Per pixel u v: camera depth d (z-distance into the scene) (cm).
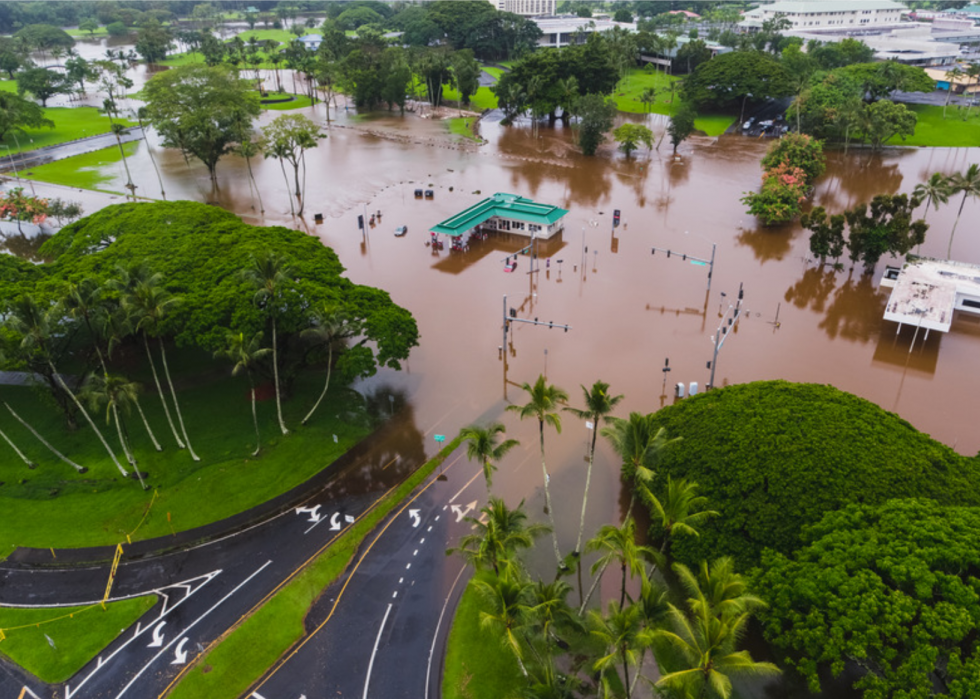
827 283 10450
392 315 7400
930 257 10869
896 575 4066
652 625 3972
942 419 7306
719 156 17088
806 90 17575
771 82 18888
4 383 8075
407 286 10619
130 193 14988
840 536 4512
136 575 5631
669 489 4528
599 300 10081
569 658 4859
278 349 7488
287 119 14238
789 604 4312
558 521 6103
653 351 8725
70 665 4884
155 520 6153
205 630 5141
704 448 5628
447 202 14238
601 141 17362
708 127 19775
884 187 14550
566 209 13575
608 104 16725
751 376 8144
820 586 4222
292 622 5203
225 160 17538
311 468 6731
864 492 4900
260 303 6931
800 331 9138
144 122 18888
